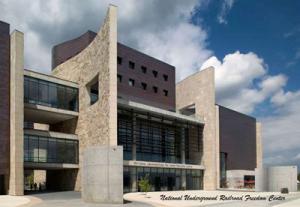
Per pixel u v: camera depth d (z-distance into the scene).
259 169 51.31
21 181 38.03
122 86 53.47
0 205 25.19
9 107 39.94
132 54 56.34
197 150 59.91
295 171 49.72
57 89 48.28
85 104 48.59
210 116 59.28
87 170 27.23
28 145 42.72
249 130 77.94
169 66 63.66
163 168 51.84
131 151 48.53
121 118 47.91
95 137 44.38
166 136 55.97
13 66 40.09
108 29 42.06
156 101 59.59
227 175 65.94
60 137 46.81
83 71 49.97
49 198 31.83
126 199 31.33
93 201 26.53
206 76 60.69
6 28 40.97
